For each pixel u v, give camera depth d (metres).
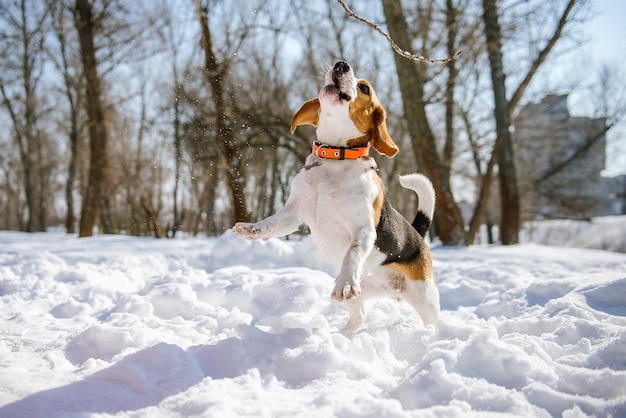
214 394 2.31
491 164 14.62
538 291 4.78
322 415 2.14
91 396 2.34
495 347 2.70
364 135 3.75
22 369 2.72
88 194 15.24
